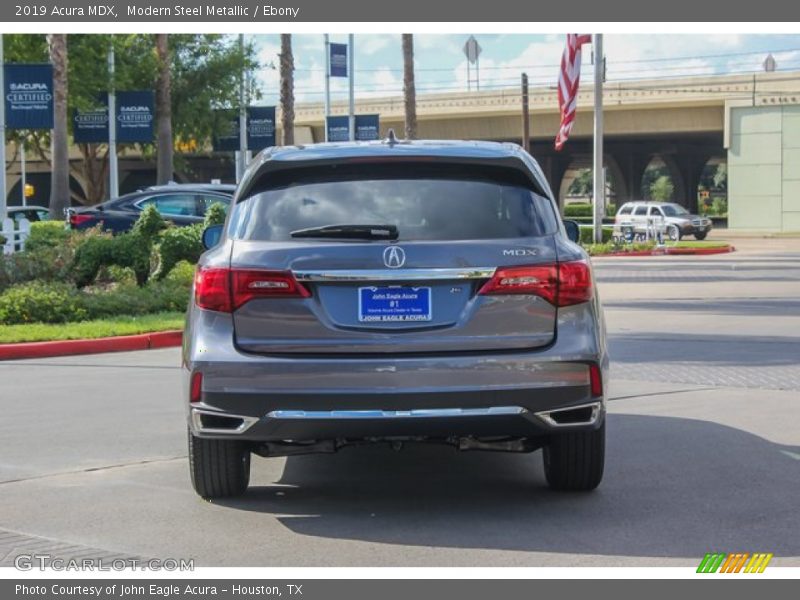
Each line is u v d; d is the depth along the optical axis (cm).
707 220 5431
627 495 668
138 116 4094
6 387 1123
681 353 1291
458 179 616
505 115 7894
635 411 939
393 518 625
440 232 596
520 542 577
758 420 896
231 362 586
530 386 584
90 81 4191
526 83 6309
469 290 588
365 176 618
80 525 618
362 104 8244
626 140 9350
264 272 589
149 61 4703
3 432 879
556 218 619
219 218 1942
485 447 633
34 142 6062
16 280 1831
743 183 6550
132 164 10731
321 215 605
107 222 2477
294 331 587
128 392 1077
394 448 637
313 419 582
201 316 602
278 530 605
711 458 764
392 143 638
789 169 6438
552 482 670
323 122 8288
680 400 990
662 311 1794
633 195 10825
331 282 586
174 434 865
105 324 1552
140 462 771
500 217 605
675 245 4381
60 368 1273
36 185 11094
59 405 1005
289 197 614
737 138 6569
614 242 4241
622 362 1223
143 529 609
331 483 711
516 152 629
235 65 5788
